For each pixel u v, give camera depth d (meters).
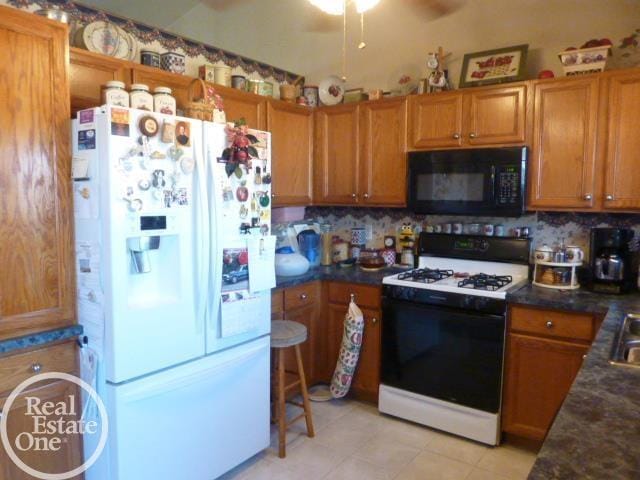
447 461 2.50
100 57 2.26
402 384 2.88
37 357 1.82
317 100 3.53
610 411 1.10
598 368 1.38
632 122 2.41
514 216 2.71
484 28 3.08
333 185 3.41
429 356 2.77
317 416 2.98
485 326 2.56
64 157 1.86
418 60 3.32
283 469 2.44
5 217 1.72
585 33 2.78
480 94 2.80
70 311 1.92
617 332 1.76
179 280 2.03
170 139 1.94
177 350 2.05
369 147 3.23
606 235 2.49
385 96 3.38
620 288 2.48
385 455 2.56
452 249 3.14
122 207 1.81
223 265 2.19
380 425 2.88
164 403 2.02
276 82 3.65
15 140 1.72
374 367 3.03
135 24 2.67
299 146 3.36
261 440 2.51
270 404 2.87
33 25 1.75
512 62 2.84
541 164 2.66
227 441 2.32
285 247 3.25
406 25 3.35
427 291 2.74
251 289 2.33
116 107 1.77
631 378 1.30
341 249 3.59
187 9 3.69
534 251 2.94
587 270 2.81
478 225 3.13
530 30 2.93
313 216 3.83
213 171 2.10
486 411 2.61
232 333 2.26
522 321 2.51
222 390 2.27
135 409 1.92
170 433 2.06
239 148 2.17
